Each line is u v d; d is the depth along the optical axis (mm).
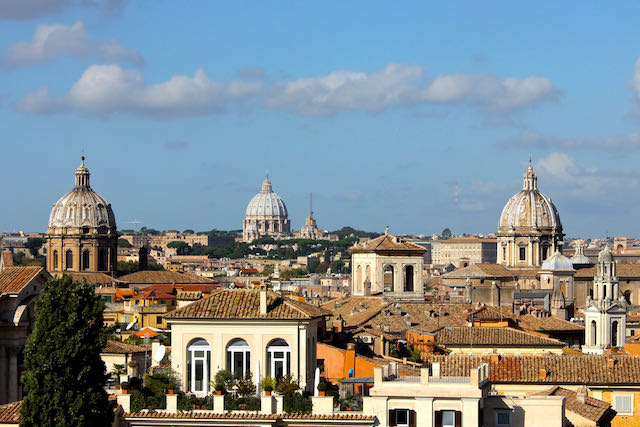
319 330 179875
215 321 154375
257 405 146000
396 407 147875
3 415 140625
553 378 181375
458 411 147375
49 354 137375
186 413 144875
